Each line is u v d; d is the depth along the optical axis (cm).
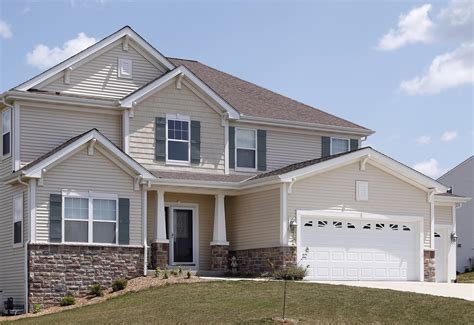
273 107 3738
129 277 2931
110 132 3212
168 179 3083
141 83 3325
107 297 2731
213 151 3400
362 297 2453
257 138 3534
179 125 3325
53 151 2916
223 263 3284
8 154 3058
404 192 3372
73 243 2834
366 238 3272
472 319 2156
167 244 3136
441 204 3647
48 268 2781
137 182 2997
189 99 3359
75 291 2816
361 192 3266
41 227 2789
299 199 3141
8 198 3003
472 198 5291
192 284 2742
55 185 2830
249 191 3288
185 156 3331
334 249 3192
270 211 3170
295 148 3644
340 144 3781
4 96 3019
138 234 2980
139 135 3228
